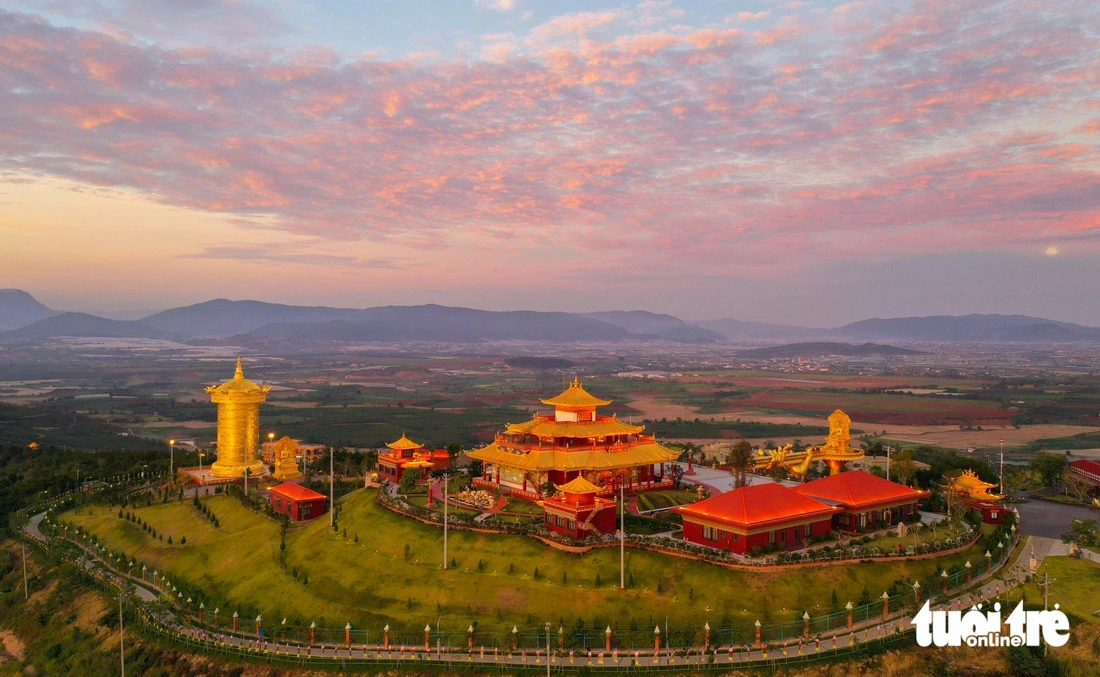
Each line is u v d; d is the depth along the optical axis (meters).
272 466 155.88
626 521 95.69
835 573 80.62
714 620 74.69
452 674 70.69
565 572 83.50
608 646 70.94
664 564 83.06
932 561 85.50
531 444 112.81
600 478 107.44
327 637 80.25
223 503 132.38
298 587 92.44
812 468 142.75
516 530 92.69
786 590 78.06
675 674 67.38
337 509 116.31
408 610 82.25
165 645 85.81
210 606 94.12
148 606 95.56
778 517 84.81
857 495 95.75
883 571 82.19
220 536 118.00
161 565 111.62
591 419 113.69
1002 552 90.31
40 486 152.62
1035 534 103.56
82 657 90.88
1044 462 141.25
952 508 102.69
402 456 132.62
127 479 158.50
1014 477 136.62
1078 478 136.50
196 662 80.69
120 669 85.19
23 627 103.31
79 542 124.62
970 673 67.81
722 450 199.12
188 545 116.69
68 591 106.69
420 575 87.44
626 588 80.00
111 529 126.56
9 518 139.12
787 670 67.12
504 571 85.75
